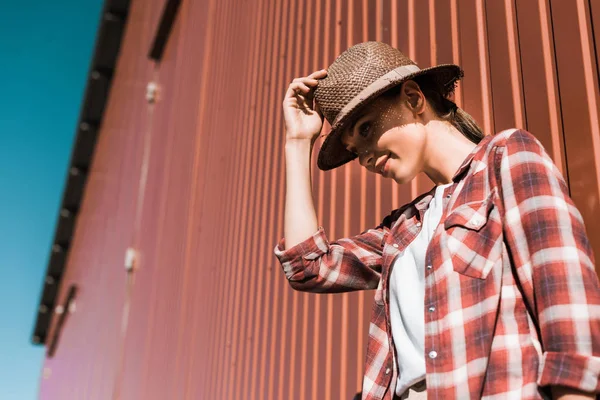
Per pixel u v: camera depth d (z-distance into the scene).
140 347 7.08
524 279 1.23
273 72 4.25
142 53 11.70
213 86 5.91
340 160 1.85
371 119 1.60
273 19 4.47
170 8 9.45
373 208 2.87
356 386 2.72
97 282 12.94
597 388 1.07
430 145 1.58
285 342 3.38
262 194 4.05
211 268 4.77
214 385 4.18
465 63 2.32
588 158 1.75
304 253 1.77
